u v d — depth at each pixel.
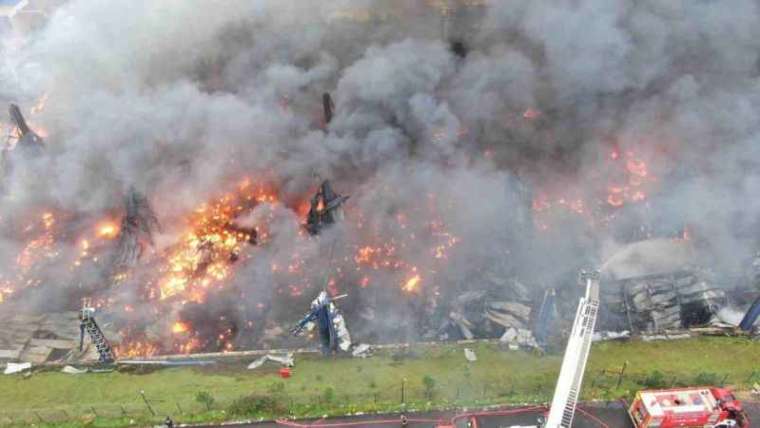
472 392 31.09
